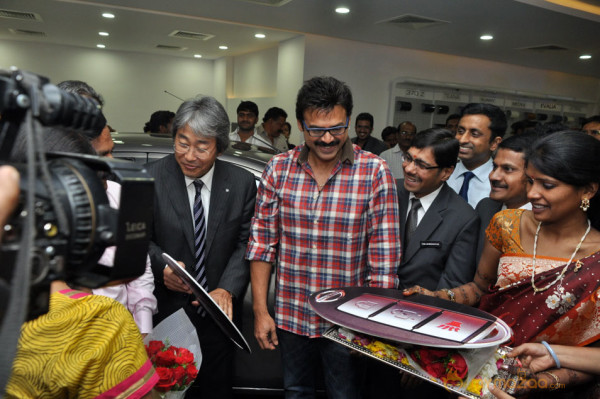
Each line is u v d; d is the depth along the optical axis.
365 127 5.46
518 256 1.34
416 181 1.82
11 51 9.84
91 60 10.46
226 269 1.88
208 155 1.73
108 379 0.74
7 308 0.42
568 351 1.18
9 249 0.44
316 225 1.65
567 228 1.24
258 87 9.83
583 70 9.41
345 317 1.27
